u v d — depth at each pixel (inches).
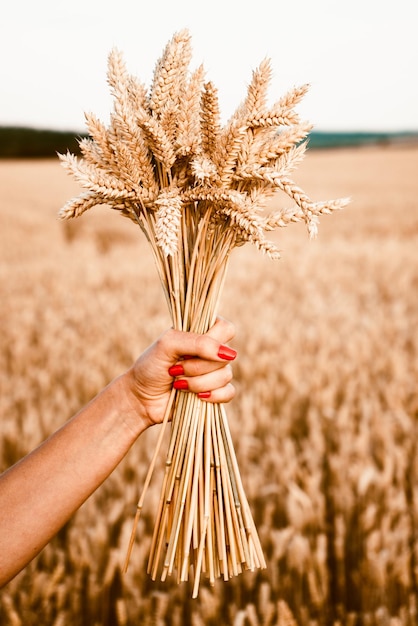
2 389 185.2
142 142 50.3
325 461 139.7
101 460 49.6
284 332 238.1
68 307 299.1
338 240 509.4
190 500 56.9
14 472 47.3
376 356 206.1
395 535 98.3
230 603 97.9
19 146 2396.7
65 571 101.7
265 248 47.8
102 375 189.9
